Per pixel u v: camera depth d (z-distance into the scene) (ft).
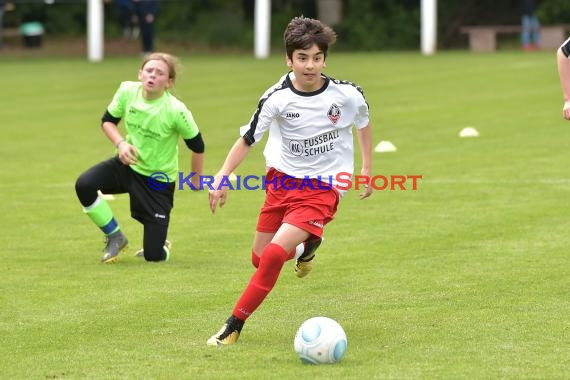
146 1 311.47
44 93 231.91
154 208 93.45
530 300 77.56
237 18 386.32
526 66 265.95
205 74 266.36
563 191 120.37
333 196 70.90
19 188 130.21
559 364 62.64
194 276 87.76
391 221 108.17
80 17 396.16
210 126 177.99
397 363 63.36
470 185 125.49
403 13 370.32
